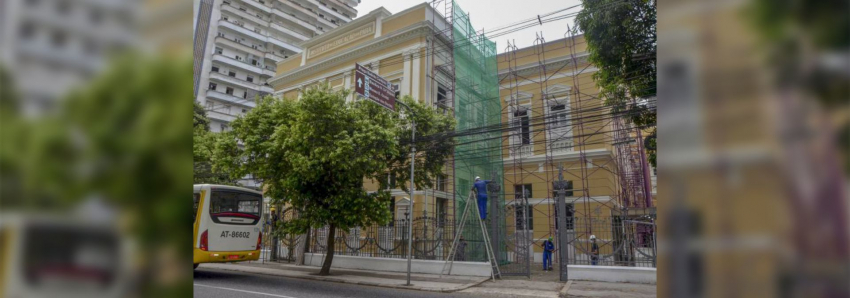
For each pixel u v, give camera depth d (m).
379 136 13.30
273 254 19.14
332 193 13.85
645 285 11.84
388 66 20.75
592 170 19.55
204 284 12.29
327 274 14.42
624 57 10.73
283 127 13.34
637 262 12.80
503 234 16.91
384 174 15.51
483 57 20.97
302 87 24.08
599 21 10.66
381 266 15.62
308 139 12.91
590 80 20.28
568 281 12.73
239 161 15.36
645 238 14.31
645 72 10.67
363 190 14.09
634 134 20.61
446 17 20.86
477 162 19.05
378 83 13.49
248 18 50.47
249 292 10.88
